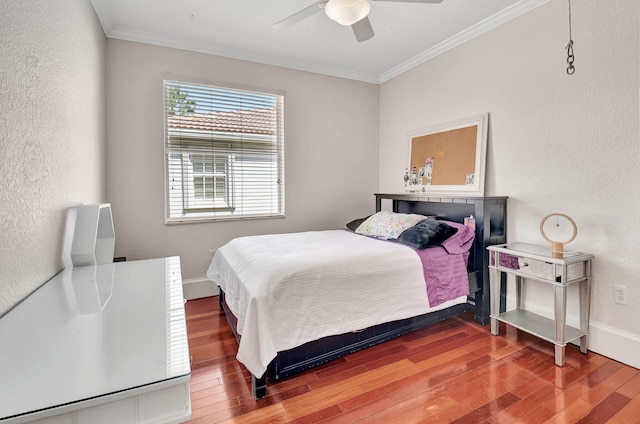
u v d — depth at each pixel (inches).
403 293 83.1
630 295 74.5
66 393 21.9
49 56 56.0
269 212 136.9
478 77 109.4
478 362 77.1
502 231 101.6
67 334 30.9
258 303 63.2
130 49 110.3
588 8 80.4
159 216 117.2
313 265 73.2
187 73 118.6
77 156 72.8
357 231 123.0
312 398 64.3
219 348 84.8
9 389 22.1
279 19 102.8
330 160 148.1
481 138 107.4
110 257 77.2
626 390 65.5
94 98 91.0
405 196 126.6
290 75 137.3
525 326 85.1
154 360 26.2
